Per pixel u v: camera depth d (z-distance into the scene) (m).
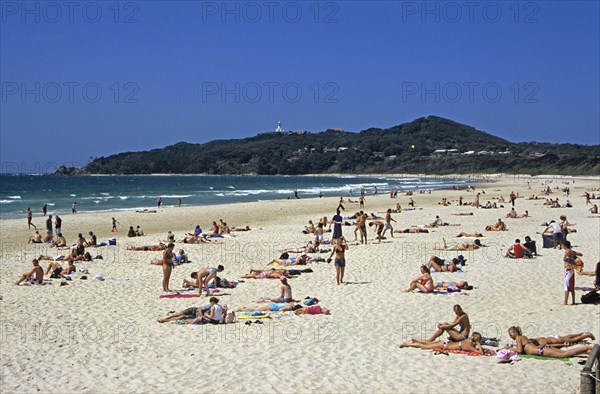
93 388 9.62
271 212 49.62
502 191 88.88
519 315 13.78
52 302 15.62
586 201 55.25
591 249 23.98
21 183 140.88
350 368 10.36
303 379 9.88
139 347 11.66
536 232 30.75
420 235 30.05
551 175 179.50
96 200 71.38
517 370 10.16
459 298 15.55
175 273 20.11
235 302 15.54
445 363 10.55
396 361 10.70
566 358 10.69
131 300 15.88
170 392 9.41
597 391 8.23
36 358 11.05
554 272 19.12
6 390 9.53
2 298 16.09
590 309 14.24
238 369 10.38
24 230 35.94
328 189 107.00
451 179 180.25
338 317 13.80
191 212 49.00
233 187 119.25
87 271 20.05
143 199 74.12
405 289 16.81
